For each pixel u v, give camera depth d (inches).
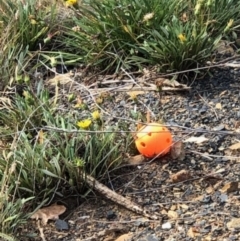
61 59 69.4
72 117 58.8
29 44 72.3
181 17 69.7
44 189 51.3
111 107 62.4
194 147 56.2
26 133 57.8
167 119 60.1
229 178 52.5
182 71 64.2
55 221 49.8
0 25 71.2
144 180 53.1
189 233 47.5
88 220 49.8
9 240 45.6
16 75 63.1
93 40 69.6
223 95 63.2
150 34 67.8
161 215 49.5
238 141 56.6
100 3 70.4
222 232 47.4
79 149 54.4
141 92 64.3
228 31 70.4
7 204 48.1
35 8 75.5
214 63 66.9
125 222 49.2
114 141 55.7
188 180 52.6
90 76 68.2
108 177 53.4
